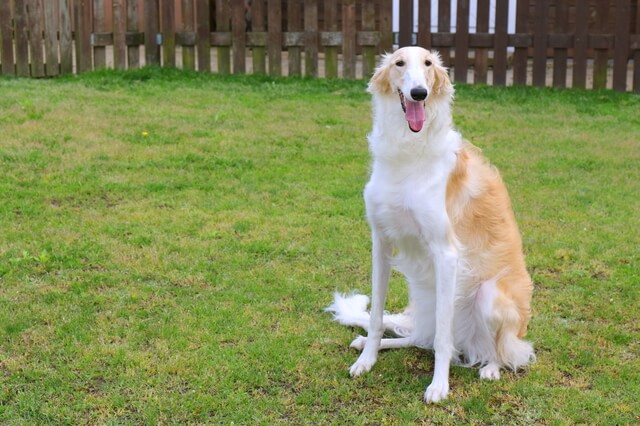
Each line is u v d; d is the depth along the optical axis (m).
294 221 6.54
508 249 4.40
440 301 4.19
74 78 11.76
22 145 8.08
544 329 4.89
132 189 7.13
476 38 11.81
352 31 12.00
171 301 5.11
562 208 7.01
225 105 10.28
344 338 4.78
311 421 3.91
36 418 3.87
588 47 11.60
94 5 12.17
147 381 4.19
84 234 6.14
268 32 12.21
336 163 8.11
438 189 4.13
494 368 4.41
